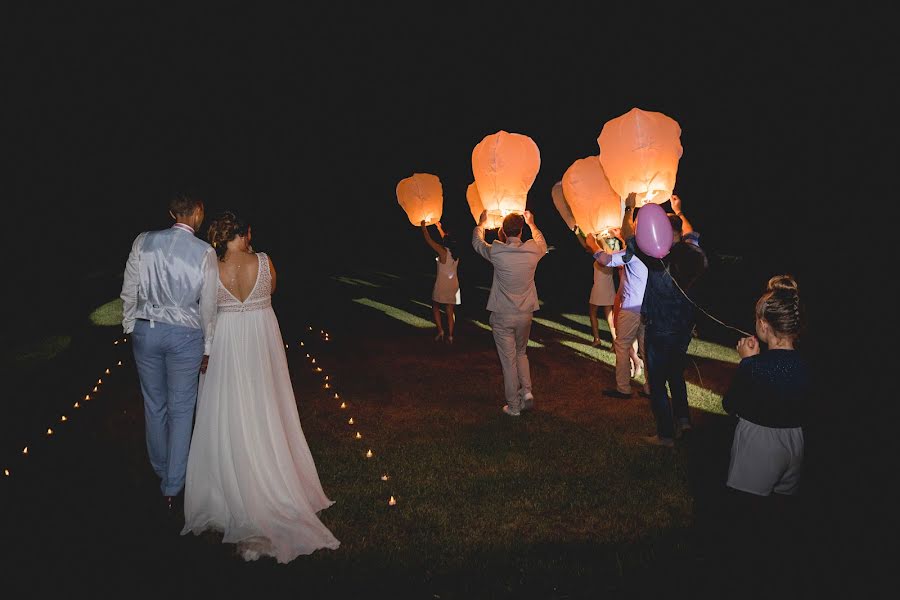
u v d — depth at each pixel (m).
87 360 7.51
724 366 7.26
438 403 6.16
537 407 6.00
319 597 3.09
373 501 4.10
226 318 3.65
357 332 9.44
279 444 3.70
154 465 3.99
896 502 3.85
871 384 5.93
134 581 3.23
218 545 3.54
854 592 3.03
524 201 5.46
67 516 3.87
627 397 6.20
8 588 3.17
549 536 3.66
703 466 4.57
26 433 5.25
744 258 12.91
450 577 3.24
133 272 3.69
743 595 3.03
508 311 5.54
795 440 3.05
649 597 3.04
